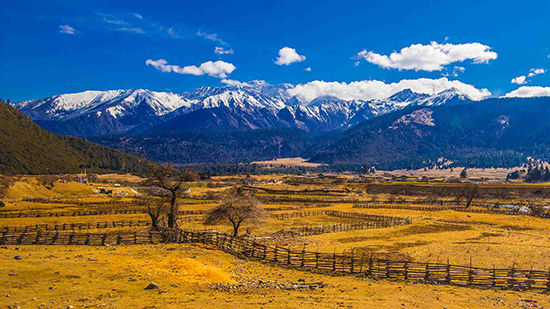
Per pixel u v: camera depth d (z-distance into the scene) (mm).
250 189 178625
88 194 150750
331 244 54750
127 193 161375
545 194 155125
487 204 128250
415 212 104375
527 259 42781
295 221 88250
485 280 33156
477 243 53812
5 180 134000
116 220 80000
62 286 24359
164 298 23000
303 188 190250
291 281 31016
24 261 30812
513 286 31328
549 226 74250
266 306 21594
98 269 29281
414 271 34312
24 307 19734
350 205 125500
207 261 36125
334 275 34594
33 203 111125
